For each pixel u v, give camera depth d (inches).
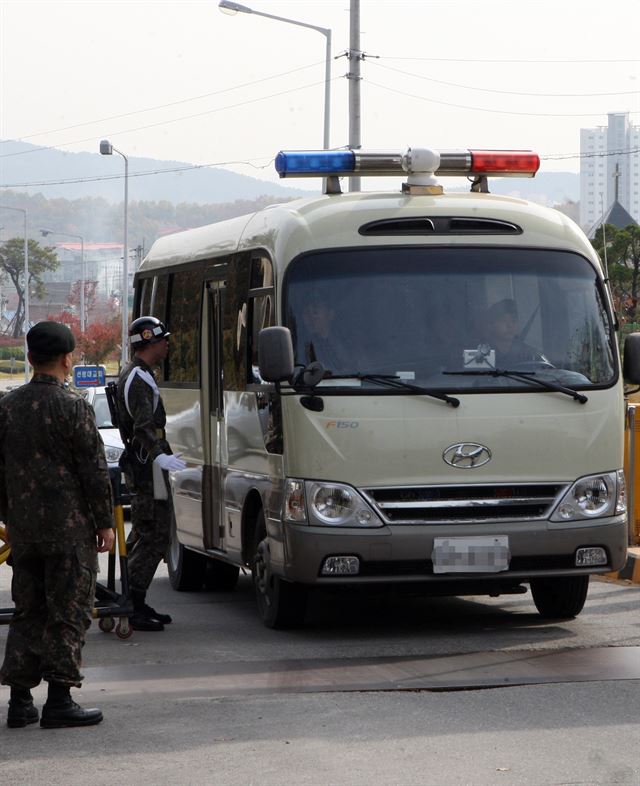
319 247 893.8
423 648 852.6
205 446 1091.3
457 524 865.5
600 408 895.1
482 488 870.4
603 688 719.1
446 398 866.8
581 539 880.3
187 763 586.6
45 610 660.7
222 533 1057.5
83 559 653.3
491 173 1012.5
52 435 647.1
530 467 877.8
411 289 892.6
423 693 714.2
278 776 563.8
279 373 851.4
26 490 648.4
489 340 889.5
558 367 894.4
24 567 657.0
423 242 901.8
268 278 924.0
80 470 651.5
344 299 887.1
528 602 1063.0
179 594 1181.1
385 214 904.3
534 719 653.3
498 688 722.8
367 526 858.1
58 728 653.9
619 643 855.7
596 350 906.1
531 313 901.2
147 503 949.2
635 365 923.4
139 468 952.3
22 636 657.6
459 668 780.6
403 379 873.5
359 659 820.0
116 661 828.0
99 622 939.3
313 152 965.2
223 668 797.9
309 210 912.9
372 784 550.9
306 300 885.8
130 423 959.0
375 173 975.0
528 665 785.6
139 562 949.2
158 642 895.7
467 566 861.8
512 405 878.4
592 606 1021.2
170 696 721.0
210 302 1097.4
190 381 1143.0
